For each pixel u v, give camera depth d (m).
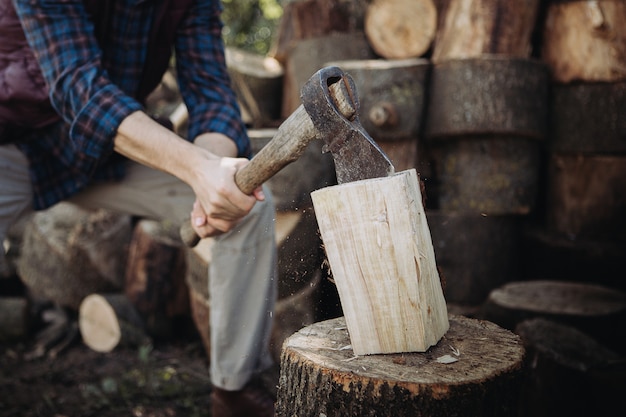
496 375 1.31
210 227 1.83
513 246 3.41
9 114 2.00
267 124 4.01
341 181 1.42
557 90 3.39
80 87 1.79
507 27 3.36
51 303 4.04
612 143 3.21
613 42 3.18
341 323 1.61
